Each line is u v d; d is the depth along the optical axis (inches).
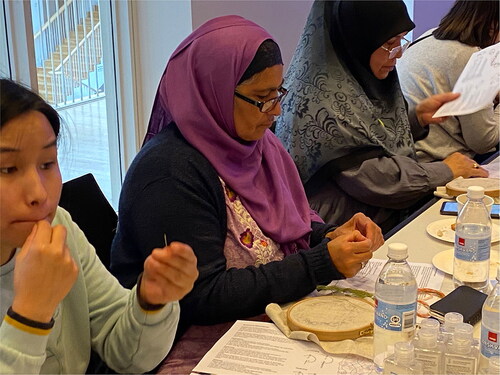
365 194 84.0
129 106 112.5
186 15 106.0
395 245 40.8
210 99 54.6
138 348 42.3
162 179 50.9
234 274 50.6
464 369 37.3
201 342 49.6
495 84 83.4
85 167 108.3
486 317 37.3
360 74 87.8
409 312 39.4
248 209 56.1
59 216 44.0
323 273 50.6
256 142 58.7
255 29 54.7
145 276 39.6
